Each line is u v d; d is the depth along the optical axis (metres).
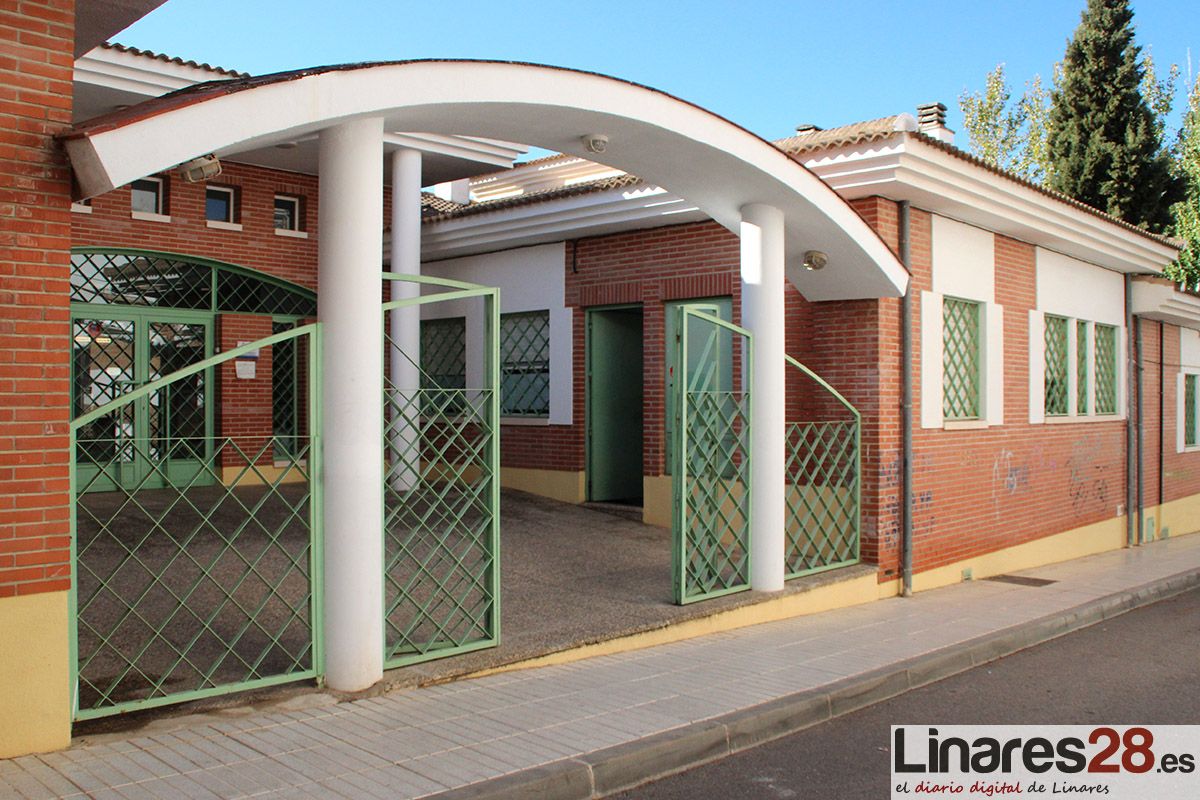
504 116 6.69
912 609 9.69
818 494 9.88
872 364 10.12
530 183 20.47
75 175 4.97
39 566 4.80
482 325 14.29
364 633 5.94
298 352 14.06
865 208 10.22
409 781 4.61
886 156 9.43
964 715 6.52
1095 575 12.51
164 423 12.67
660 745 5.27
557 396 13.35
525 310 13.75
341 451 5.89
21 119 4.78
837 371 10.34
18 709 4.75
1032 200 11.55
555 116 6.82
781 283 8.94
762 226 8.82
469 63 6.19
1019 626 8.98
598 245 12.84
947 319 11.49
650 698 6.16
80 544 8.89
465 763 4.88
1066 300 14.05
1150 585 11.70
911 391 10.43
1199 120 28.42
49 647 4.84
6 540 4.70
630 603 8.30
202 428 13.00
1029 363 13.02
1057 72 29.61
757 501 8.95
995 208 11.15
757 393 8.95
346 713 5.59
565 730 5.45
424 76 6.01
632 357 13.77
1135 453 16.38
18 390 4.74
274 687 5.89
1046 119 31.30
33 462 4.78
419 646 6.49
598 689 6.31
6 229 4.71
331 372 5.90
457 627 7.34
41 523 4.81
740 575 8.98
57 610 4.86
